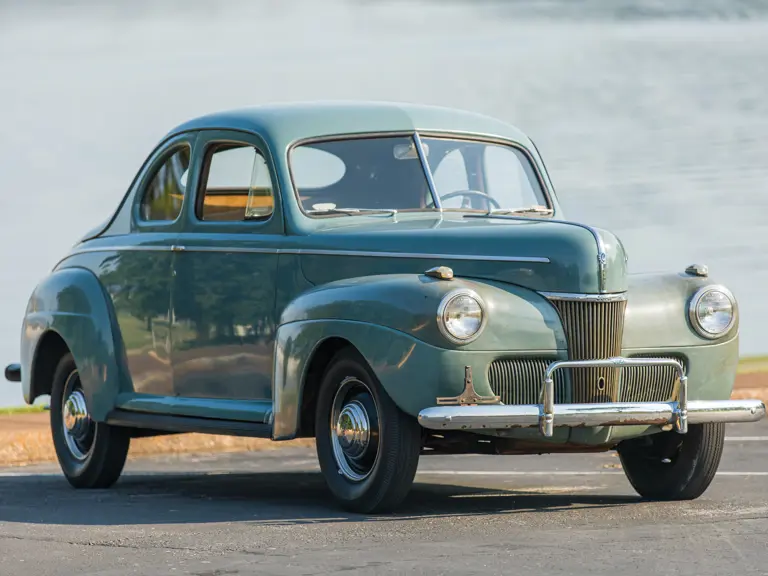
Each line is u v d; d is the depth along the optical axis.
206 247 24.86
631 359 21.22
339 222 23.80
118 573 16.95
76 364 27.56
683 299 22.41
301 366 22.03
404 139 25.14
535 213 26.16
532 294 21.31
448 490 25.97
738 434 35.47
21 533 20.38
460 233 22.12
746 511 21.45
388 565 16.98
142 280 26.23
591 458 32.22
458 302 20.47
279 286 23.52
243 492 26.19
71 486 28.02
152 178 26.86
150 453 35.31
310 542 18.80
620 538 18.69
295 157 24.22
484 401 20.59
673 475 23.41
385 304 20.89
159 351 25.86
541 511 21.72
